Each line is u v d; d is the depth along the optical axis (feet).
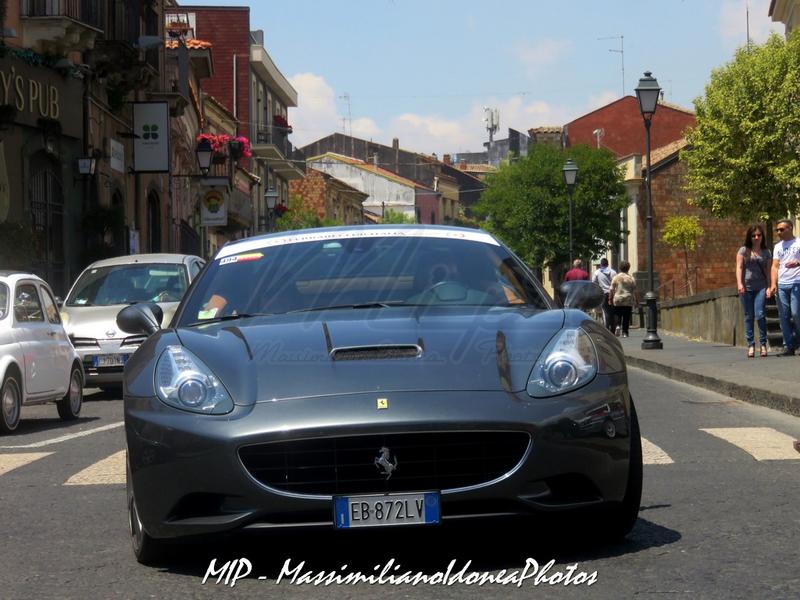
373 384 17.24
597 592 15.89
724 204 141.38
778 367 53.67
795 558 17.56
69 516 22.97
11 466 30.63
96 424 42.98
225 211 142.41
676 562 17.47
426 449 16.85
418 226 24.09
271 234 24.26
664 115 248.11
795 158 137.08
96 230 93.81
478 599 15.78
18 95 81.20
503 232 214.07
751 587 15.92
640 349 77.82
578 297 21.56
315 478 16.81
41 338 43.34
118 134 108.58
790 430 35.17
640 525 20.33
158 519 17.33
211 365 17.98
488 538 19.45
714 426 35.47
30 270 70.74
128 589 16.98
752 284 61.67
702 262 196.95
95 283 57.31
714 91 141.38
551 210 205.36
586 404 17.35
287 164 249.14
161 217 130.72
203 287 22.20
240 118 228.84
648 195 79.36
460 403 16.92
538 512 16.96
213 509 17.16
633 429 18.69
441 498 16.71
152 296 56.24
